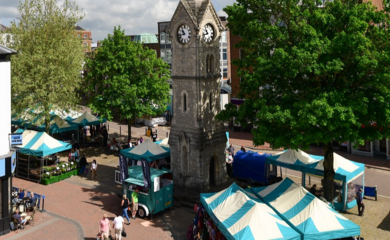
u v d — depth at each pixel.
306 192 21.98
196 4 30.20
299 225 19.92
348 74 23.58
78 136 46.06
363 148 42.66
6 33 42.09
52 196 31.30
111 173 37.34
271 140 23.12
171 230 25.20
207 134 31.00
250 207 20.42
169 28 31.17
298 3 26.12
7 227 24.89
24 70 38.66
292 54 22.12
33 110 40.84
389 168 37.94
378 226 25.11
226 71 66.94
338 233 19.61
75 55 42.19
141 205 26.78
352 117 20.86
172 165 32.69
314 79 23.83
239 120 25.73
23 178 35.81
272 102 24.33
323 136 22.34
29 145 34.66
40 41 39.72
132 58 41.44
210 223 22.78
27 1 40.78
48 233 24.80
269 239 18.53
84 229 25.30
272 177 31.69
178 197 29.70
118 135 53.88
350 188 28.48
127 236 24.23
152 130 57.06
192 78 30.08
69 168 36.50
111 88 40.72
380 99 21.75
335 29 23.97
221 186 32.44
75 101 42.06
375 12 23.22
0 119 24.95
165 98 43.97
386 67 21.00
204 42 30.23
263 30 25.05
